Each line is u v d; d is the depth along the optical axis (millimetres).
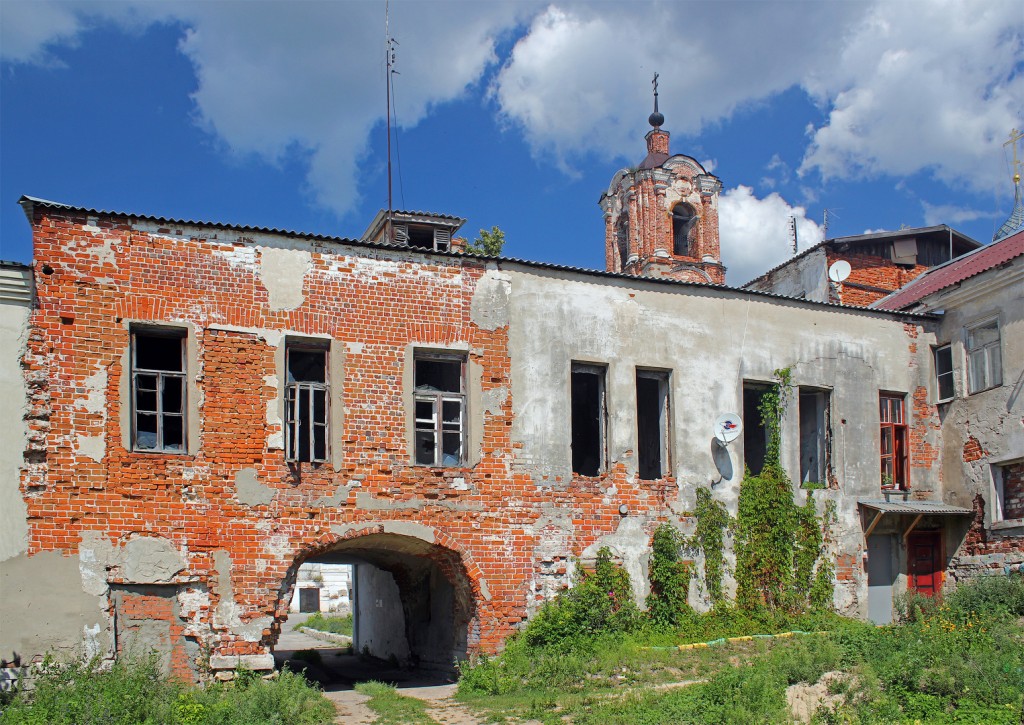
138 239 15633
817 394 21438
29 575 14273
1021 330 20125
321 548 16141
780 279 30672
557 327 18516
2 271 14742
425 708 14641
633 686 14875
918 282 26047
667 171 34125
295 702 13641
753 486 19766
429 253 17547
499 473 17531
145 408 15609
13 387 14617
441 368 18031
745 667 14648
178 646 14945
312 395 16422
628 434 18812
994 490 20688
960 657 14242
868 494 21141
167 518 15141
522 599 17344
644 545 18547
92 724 12219
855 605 20469
